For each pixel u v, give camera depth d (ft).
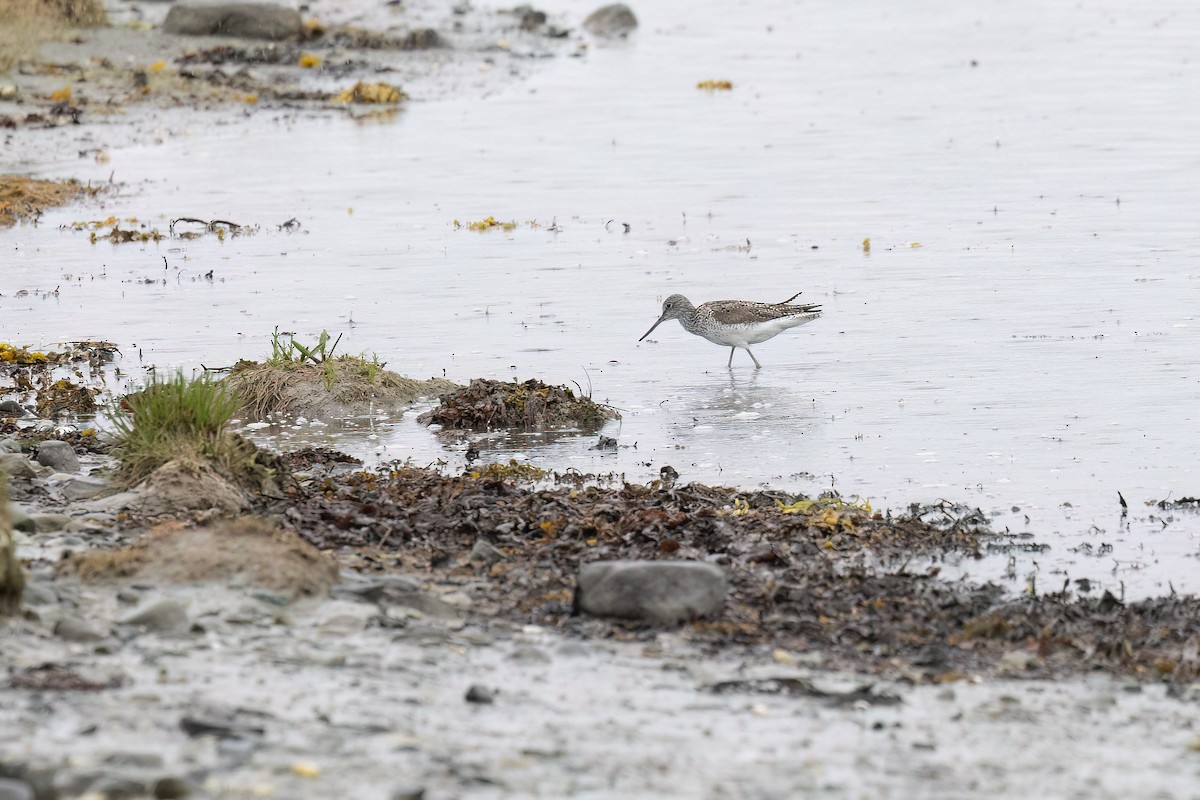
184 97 125.90
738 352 65.98
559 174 105.29
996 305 71.46
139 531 37.93
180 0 147.84
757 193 98.94
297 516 40.11
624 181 102.89
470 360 63.98
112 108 120.37
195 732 24.68
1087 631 34.73
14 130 111.86
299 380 58.03
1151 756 26.96
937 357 63.62
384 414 57.06
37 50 133.59
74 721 24.99
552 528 40.40
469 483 44.73
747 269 79.46
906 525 43.14
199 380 45.34
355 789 22.98
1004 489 47.65
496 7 173.47
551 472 49.47
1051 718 28.89
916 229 88.12
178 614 30.53
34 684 26.61
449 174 104.88
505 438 54.19
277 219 91.20
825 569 38.58
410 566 37.22
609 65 150.71
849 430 54.44
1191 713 29.53
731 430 54.75
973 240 85.05
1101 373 60.44
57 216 90.53
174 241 85.20
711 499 44.39
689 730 26.84
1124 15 178.09
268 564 33.32
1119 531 43.68
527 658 30.42
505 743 25.49
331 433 54.75
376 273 78.74
